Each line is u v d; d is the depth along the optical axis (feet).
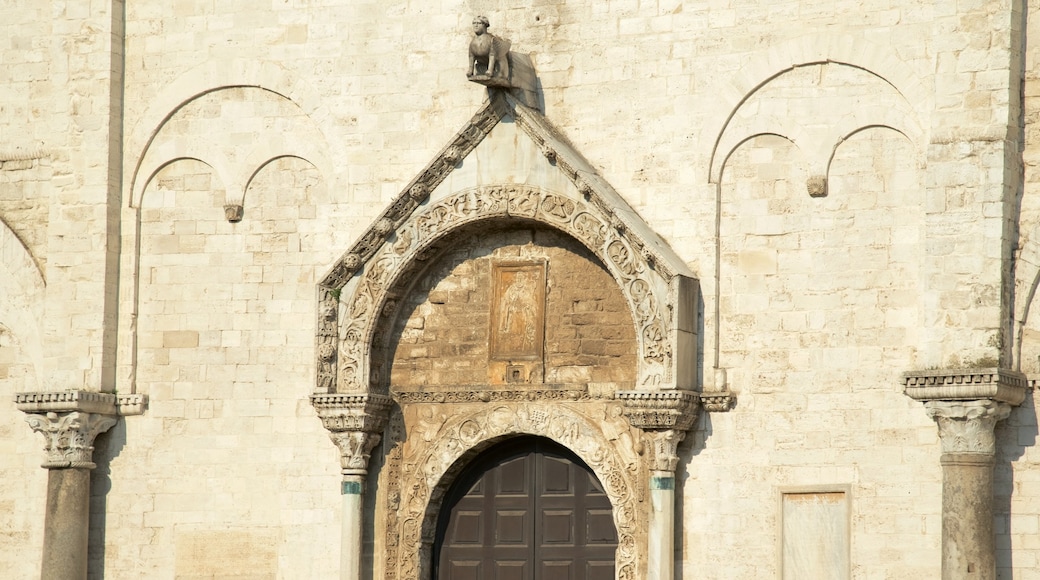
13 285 143.74
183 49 140.87
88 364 139.13
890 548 118.42
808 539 120.98
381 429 133.49
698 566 123.75
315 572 133.69
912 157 120.57
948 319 115.75
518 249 132.16
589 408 128.67
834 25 123.34
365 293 132.16
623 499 126.72
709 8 127.24
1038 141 116.78
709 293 125.29
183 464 138.00
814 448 121.49
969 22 117.50
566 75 131.13
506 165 129.59
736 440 123.75
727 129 126.21
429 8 135.13
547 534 131.13
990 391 112.98
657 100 128.26
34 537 141.49
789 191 124.26
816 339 122.31
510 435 131.23
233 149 139.13
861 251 121.60
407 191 130.93
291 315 136.67
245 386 137.18
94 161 140.56
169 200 140.46
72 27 142.51
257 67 138.72
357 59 136.56
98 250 139.74
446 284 133.69
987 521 113.60
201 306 138.92
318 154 137.08
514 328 131.44
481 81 127.85
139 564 138.10
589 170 127.85
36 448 142.20
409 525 132.46
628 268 125.08
